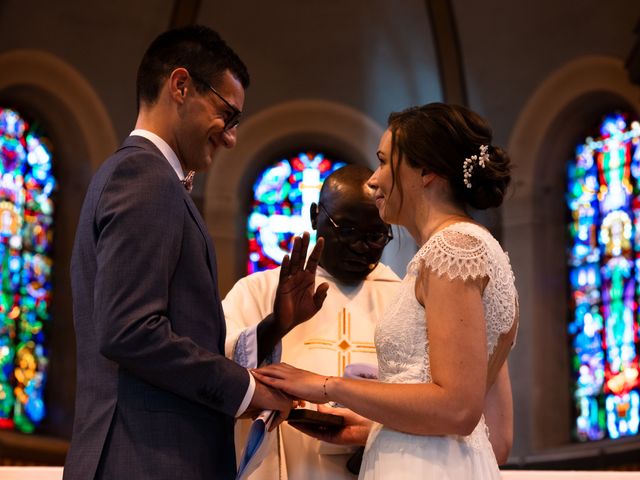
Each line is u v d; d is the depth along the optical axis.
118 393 2.77
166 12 11.70
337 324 3.82
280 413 2.93
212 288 2.88
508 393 3.07
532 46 11.48
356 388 2.74
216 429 2.85
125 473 2.71
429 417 2.62
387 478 2.74
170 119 3.02
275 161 12.38
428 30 12.00
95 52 11.45
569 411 10.97
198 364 2.69
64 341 10.88
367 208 3.72
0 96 10.91
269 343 3.30
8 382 10.29
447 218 2.85
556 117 11.43
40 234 10.98
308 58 12.36
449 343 2.63
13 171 10.81
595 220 11.15
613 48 10.81
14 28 10.94
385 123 12.41
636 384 10.34
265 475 3.56
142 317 2.63
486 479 2.77
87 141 11.31
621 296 10.71
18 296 10.63
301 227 12.10
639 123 10.74
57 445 10.26
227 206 12.06
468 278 2.67
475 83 11.96
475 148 2.84
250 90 12.37
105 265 2.67
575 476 3.82
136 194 2.74
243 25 12.19
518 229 11.55
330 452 3.58
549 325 11.24
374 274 3.97
